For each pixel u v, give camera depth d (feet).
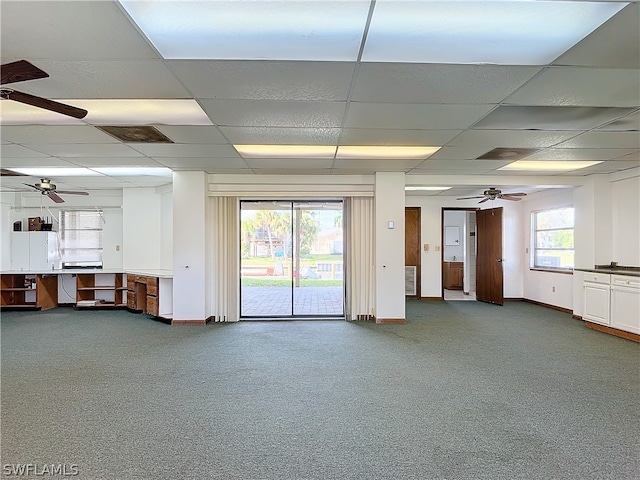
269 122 12.25
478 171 20.80
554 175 22.21
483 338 18.10
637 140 14.28
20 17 6.46
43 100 8.07
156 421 9.75
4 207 27.07
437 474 7.54
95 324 21.18
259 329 19.92
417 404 10.75
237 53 7.84
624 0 6.14
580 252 22.63
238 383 12.34
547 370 13.53
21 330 19.79
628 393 11.50
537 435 9.04
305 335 18.63
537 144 14.89
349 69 8.58
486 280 29.27
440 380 12.57
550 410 10.35
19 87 9.43
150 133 13.38
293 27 6.91
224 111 11.22
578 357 15.10
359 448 8.49
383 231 21.21
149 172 20.97
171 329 19.92
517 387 11.94
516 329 20.02
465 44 7.52
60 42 7.34
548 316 23.70
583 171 20.75
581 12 6.49
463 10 6.44
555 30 7.06
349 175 21.84
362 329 19.90
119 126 12.55
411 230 31.07
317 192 21.83
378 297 21.30
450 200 31.07
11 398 11.16
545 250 27.84
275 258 24.73
